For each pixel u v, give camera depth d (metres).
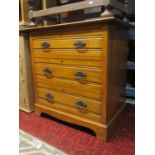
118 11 1.15
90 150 0.99
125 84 1.39
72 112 1.21
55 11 1.14
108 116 1.07
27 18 1.42
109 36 0.94
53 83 1.26
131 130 1.18
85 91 1.09
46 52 1.22
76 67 1.09
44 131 1.19
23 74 1.42
